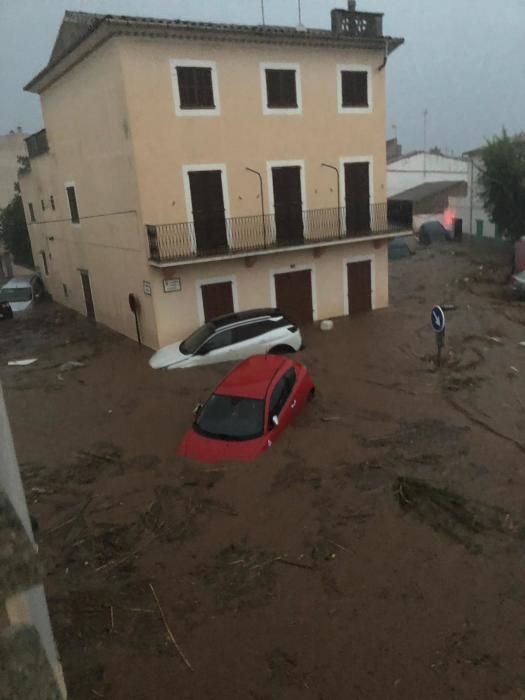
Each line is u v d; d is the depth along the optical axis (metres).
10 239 35.00
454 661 5.67
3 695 1.37
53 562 7.52
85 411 12.66
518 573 6.79
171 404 12.65
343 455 9.69
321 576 6.95
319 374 14.08
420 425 10.82
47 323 22.14
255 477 9.08
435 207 42.06
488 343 16.00
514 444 9.91
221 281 17.16
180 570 7.21
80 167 19.05
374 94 18.42
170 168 15.66
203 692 5.52
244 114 16.41
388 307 20.94
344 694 5.40
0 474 1.48
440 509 8.05
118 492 9.09
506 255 31.42
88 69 16.41
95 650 6.07
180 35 14.94
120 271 18.05
